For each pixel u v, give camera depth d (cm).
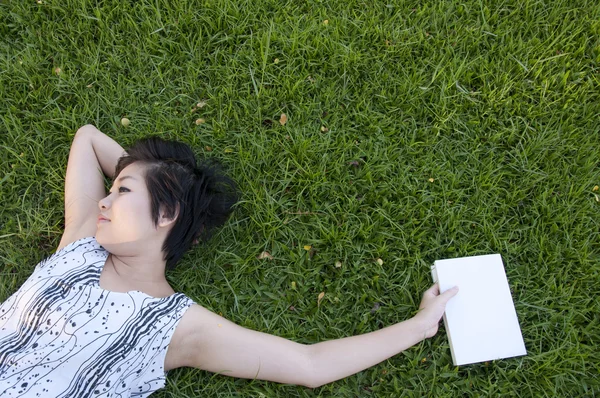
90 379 140
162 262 160
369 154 192
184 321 149
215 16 199
